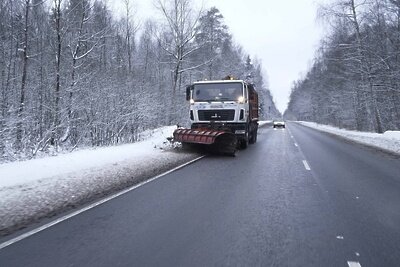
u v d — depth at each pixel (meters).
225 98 15.86
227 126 15.76
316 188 8.56
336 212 6.50
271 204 7.02
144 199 7.36
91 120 17.14
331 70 46.88
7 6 19.83
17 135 14.00
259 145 20.53
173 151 15.26
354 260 4.39
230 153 14.97
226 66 50.44
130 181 9.30
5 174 8.72
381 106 36.06
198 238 5.09
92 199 7.36
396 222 5.95
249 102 18.08
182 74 39.75
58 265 4.16
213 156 14.78
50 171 9.37
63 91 17.02
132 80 21.66
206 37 36.84
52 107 16.03
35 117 15.36
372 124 41.34
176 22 31.72
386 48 30.81
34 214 6.18
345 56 32.66
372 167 12.02
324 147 19.62
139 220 5.92
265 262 4.29
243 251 4.62
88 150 14.08
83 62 20.39
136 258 4.37
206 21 39.75
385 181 9.52
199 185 8.80
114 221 5.86
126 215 6.21
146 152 14.33
